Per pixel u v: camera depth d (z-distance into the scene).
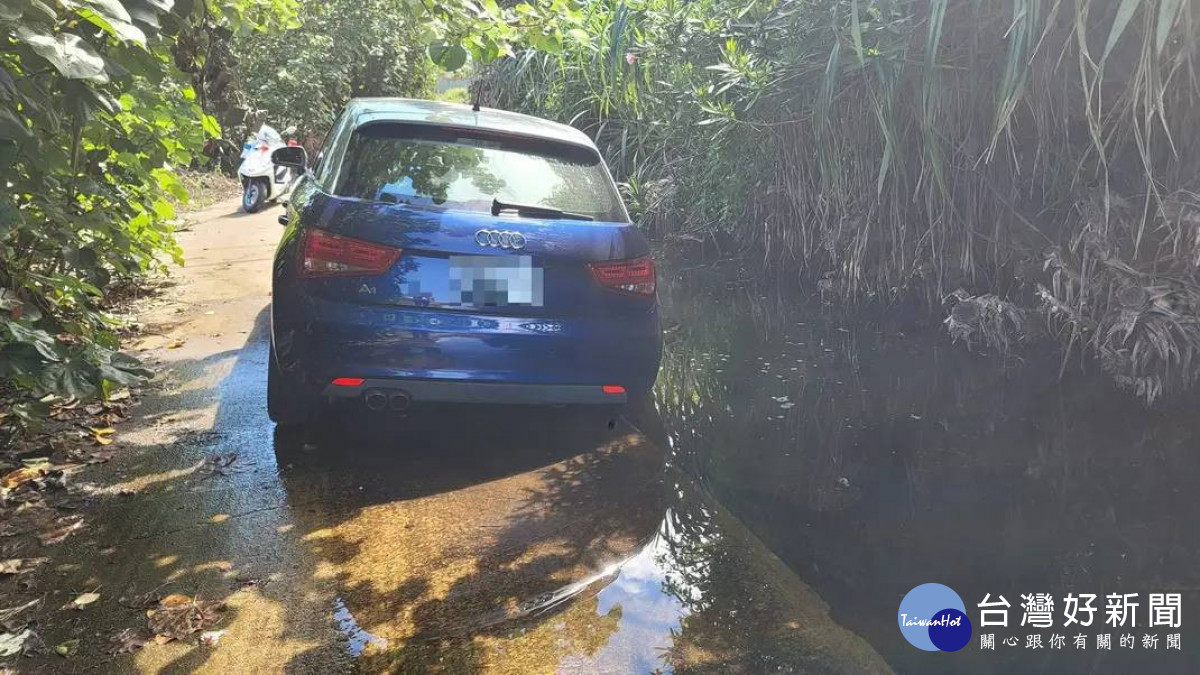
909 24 3.82
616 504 2.81
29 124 2.27
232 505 2.67
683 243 7.59
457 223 2.88
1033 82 3.62
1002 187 4.24
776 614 2.19
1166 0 2.61
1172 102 3.34
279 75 13.76
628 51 6.60
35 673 1.85
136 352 4.18
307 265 2.85
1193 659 1.98
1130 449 3.15
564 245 2.99
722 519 2.71
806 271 6.02
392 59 16.95
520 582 2.31
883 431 3.40
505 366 2.94
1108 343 3.83
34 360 2.26
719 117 5.55
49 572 2.25
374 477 2.94
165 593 2.18
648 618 2.16
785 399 3.80
